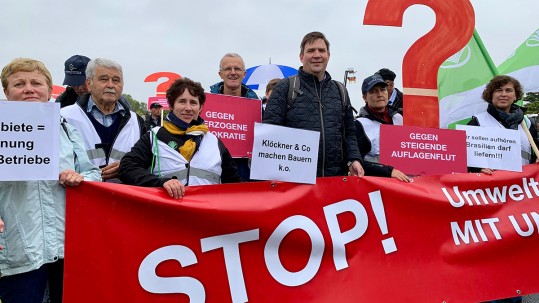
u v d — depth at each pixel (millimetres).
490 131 4348
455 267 3977
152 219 3137
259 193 3449
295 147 3531
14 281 2889
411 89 4637
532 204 4336
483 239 4109
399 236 3838
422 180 4047
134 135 4039
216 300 3266
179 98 3531
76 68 4969
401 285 3773
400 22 4504
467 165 4305
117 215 3064
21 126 2850
